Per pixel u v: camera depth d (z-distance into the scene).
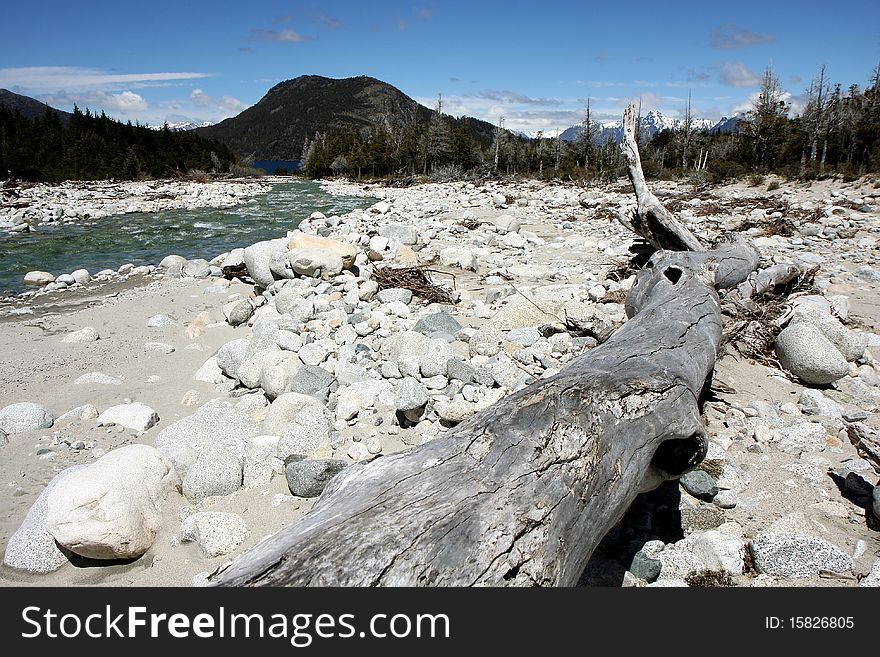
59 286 11.02
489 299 8.00
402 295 7.97
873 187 21.47
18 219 20.17
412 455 2.44
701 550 3.18
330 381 5.34
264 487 3.94
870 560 3.12
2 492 3.95
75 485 3.35
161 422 4.99
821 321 6.07
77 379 5.91
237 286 10.00
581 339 6.15
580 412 2.62
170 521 3.64
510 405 2.63
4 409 4.90
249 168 66.31
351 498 2.22
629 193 26.42
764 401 4.96
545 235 14.28
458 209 19.38
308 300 7.67
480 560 2.00
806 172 26.00
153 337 7.36
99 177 44.53
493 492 2.20
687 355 3.82
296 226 20.08
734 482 3.66
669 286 5.54
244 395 5.38
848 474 3.74
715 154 39.75
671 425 3.03
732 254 7.04
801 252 11.11
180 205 27.20
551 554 2.16
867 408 4.96
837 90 32.53
